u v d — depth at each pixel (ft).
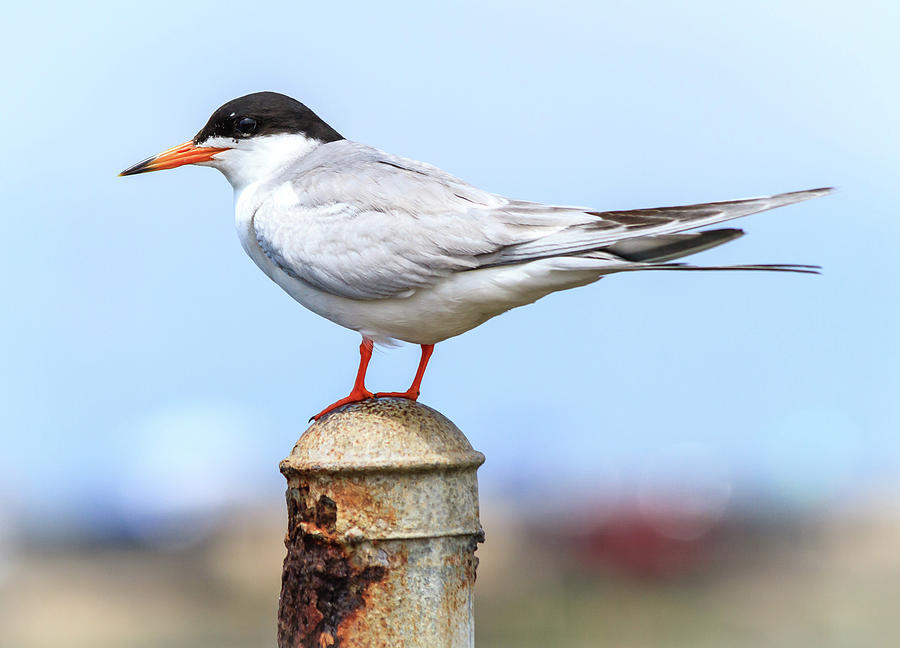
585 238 27.81
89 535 107.45
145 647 80.89
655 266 27.12
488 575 92.02
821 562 96.84
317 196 29.96
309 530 24.21
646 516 93.71
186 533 104.63
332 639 23.99
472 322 29.58
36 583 97.45
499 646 80.28
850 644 75.82
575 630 82.28
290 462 24.44
